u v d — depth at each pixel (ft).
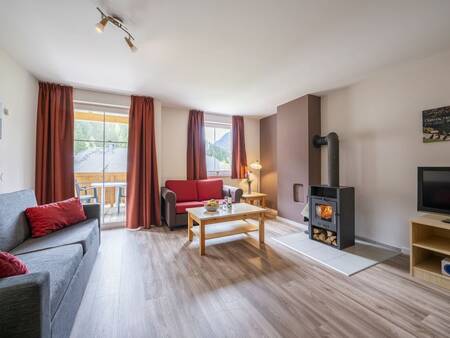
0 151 7.30
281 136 13.88
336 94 11.57
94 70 9.07
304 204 12.32
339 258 8.32
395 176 9.16
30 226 6.79
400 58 8.23
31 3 5.33
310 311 5.32
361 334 4.56
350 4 5.38
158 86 10.88
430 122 8.08
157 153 13.10
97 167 12.78
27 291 3.04
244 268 7.56
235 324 4.90
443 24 6.17
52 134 10.23
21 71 8.63
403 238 8.95
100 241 9.70
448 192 6.78
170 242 10.08
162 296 5.95
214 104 13.98
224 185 16.37
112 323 4.93
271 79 10.03
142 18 5.89
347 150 11.01
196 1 5.27
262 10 5.59
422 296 5.92
